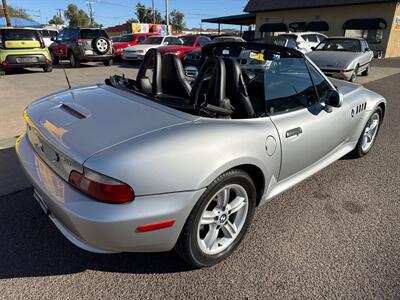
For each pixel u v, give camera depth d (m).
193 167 1.87
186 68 3.77
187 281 2.14
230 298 2.01
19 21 31.38
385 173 3.80
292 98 2.79
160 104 2.33
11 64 11.27
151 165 1.77
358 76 12.24
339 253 2.42
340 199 3.20
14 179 3.37
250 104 2.38
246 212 2.37
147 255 2.36
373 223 2.81
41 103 2.62
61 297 1.99
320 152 3.06
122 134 1.92
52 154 2.03
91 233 1.74
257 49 2.97
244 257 2.37
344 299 2.02
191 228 1.96
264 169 2.32
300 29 28.19
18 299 1.97
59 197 1.87
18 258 2.29
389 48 24.28
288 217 2.88
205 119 2.14
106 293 2.03
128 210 1.73
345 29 25.48
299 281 2.15
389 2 22.92
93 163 1.72
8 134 4.73
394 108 7.14
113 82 2.96
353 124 3.54
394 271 2.25
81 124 2.06
